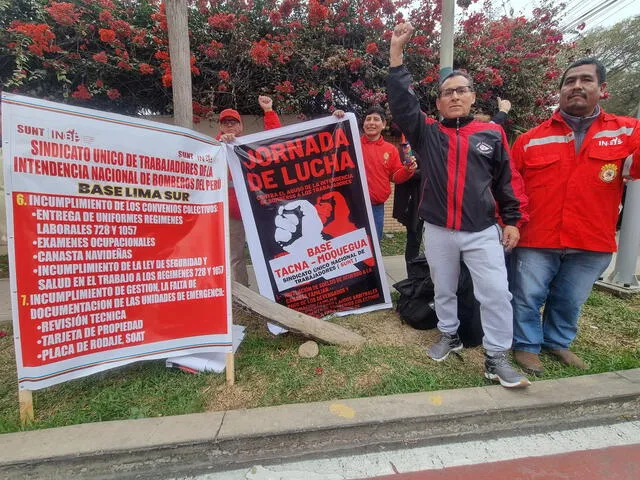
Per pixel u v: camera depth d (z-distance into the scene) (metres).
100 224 2.12
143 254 2.26
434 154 2.33
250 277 4.67
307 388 2.34
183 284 2.38
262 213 3.09
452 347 2.73
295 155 3.08
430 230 2.46
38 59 4.83
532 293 2.57
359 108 6.11
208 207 2.43
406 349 2.81
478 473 1.80
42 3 4.79
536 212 2.49
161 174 2.27
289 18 5.55
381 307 3.45
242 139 3.00
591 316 3.49
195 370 2.51
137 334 2.28
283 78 5.56
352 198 3.24
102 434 1.91
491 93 6.09
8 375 2.53
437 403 2.14
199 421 2.00
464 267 2.82
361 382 2.40
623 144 2.27
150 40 5.08
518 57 5.98
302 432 1.95
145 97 5.78
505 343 2.35
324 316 3.31
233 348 2.49
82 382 2.44
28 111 1.88
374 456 1.93
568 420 2.19
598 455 1.92
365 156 3.59
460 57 5.76
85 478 1.82
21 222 1.90
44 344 2.00
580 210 2.37
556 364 2.67
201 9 5.20
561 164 2.38
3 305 3.82
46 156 1.94
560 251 2.46
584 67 2.25
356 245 3.31
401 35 2.15
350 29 5.56
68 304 2.06
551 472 1.81
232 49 5.21
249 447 1.93
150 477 1.83
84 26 4.81
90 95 5.15
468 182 2.24
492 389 2.29
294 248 3.18
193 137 2.36
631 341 3.01
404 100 2.26
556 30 6.45
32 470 1.79
